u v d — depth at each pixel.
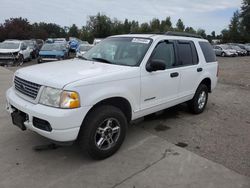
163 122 5.80
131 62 4.52
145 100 4.58
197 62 6.02
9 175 3.53
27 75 3.94
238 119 6.21
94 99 3.67
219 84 11.47
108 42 5.30
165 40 5.11
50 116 3.42
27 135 4.77
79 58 5.20
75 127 3.52
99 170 3.72
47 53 18.92
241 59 30.33
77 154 4.15
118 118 4.06
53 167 3.76
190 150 4.42
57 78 3.62
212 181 3.52
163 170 3.76
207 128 5.52
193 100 6.18
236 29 67.75
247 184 3.48
